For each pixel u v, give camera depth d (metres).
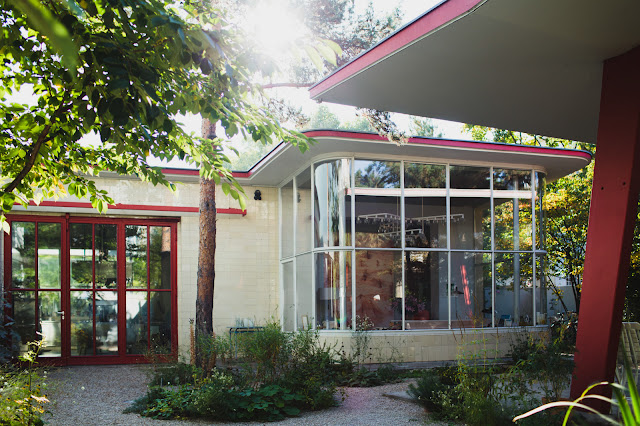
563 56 5.42
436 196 12.25
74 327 12.25
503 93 6.44
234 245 13.83
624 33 4.91
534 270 12.92
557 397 5.78
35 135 4.08
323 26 12.31
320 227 11.90
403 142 10.93
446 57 5.30
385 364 10.88
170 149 4.63
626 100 5.39
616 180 5.43
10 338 11.51
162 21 2.97
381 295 11.57
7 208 4.29
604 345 5.35
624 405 1.69
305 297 12.47
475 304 12.23
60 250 12.30
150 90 3.22
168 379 9.10
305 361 8.05
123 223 12.83
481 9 4.33
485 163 12.73
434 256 12.04
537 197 13.27
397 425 6.37
